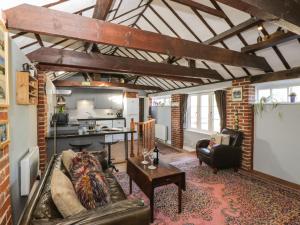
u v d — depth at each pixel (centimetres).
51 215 126
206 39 346
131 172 291
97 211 127
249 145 406
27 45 247
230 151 389
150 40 226
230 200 278
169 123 735
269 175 378
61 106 585
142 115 907
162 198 283
